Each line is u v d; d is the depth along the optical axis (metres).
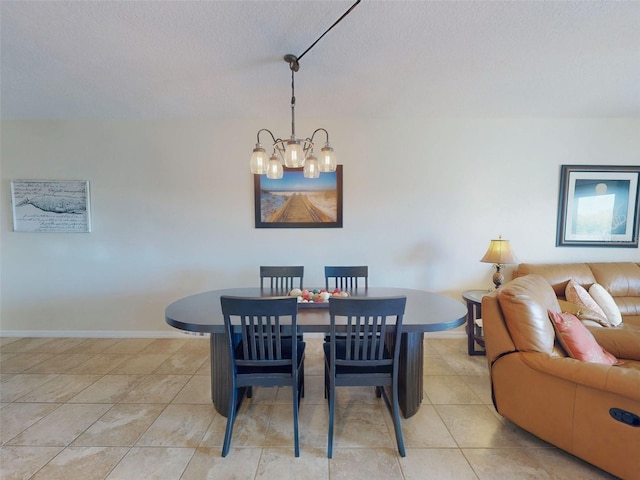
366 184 3.05
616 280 2.73
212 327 1.56
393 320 1.63
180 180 3.07
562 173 3.01
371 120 3.02
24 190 3.05
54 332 3.14
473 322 2.73
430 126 3.02
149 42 1.85
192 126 3.03
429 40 1.83
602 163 3.01
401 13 1.60
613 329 1.97
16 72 2.21
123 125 3.03
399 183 3.05
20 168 3.05
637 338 1.85
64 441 1.64
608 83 2.35
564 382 1.44
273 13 1.60
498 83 2.35
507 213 3.06
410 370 1.83
